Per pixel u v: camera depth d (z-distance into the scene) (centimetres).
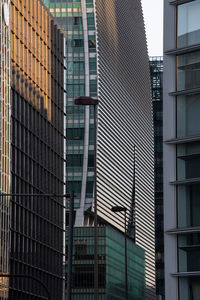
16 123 14438
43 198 15862
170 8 5069
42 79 16338
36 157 15562
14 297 13675
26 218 14662
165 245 4809
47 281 15738
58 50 17775
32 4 15950
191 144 4866
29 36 15600
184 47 4944
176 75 4978
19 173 14412
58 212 17012
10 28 14000
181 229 4753
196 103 4872
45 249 15762
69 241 5378
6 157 13375
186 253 4747
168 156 4919
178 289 4728
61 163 17550
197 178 4766
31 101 15438
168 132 4934
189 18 4997
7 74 13638
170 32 5041
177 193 4850
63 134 17838
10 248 13625
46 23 16900
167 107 4959
